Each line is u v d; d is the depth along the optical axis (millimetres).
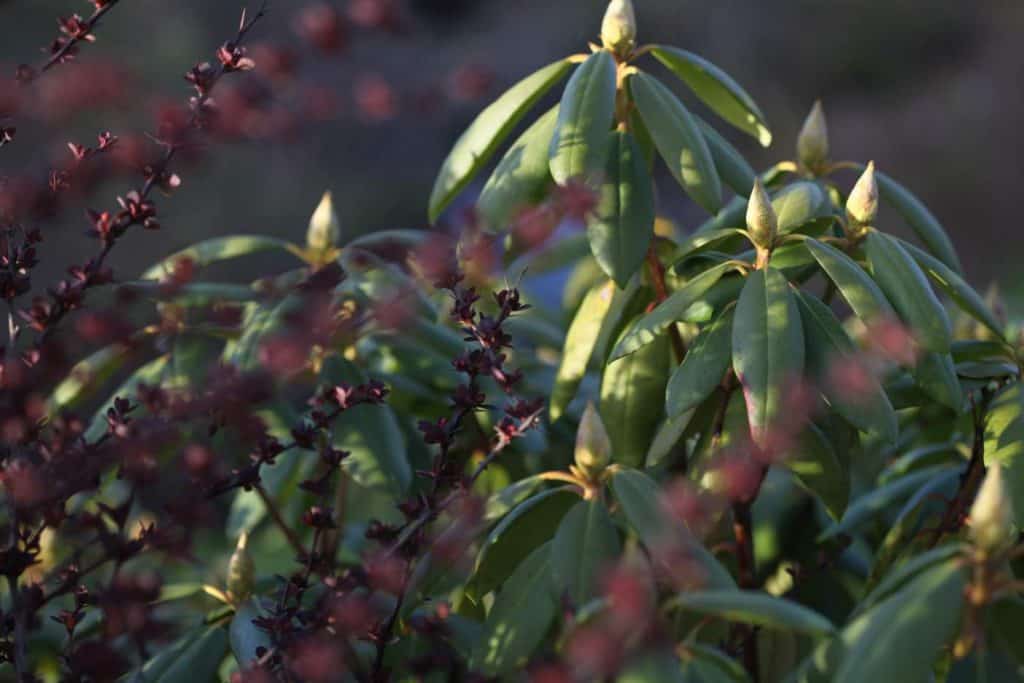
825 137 1737
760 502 1768
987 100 10445
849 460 1648
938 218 10031
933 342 1537
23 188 1480
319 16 1473
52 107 1443
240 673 1490
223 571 1875
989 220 9922
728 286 1597
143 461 1470
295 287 1696
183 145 1493
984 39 10953
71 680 1480
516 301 1527
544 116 1645
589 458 1524
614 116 1648
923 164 10266
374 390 1537
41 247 4305
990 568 1419
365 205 7082
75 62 1503
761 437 1508
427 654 1571
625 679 1398
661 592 1532
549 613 1510
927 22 10984
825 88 10930
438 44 9516
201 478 1487
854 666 1392
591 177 1568
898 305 1550
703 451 1616
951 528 1624
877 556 1661
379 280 1708
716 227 1708
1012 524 1547
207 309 1743
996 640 1535
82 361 1716
